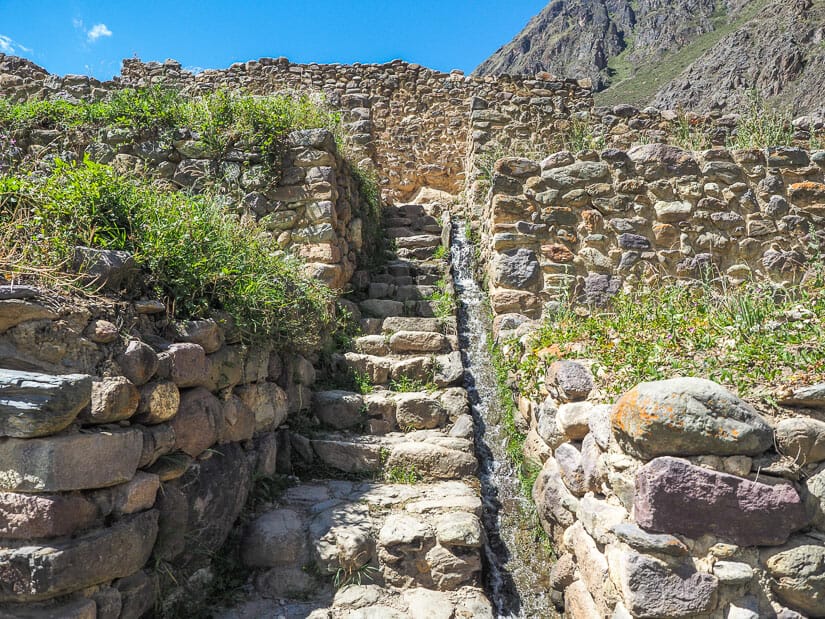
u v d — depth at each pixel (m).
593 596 2.71
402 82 10.61
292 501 3.64
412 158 10.45
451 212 8.48
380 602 3.08
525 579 3.51
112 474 2.33
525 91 10.08
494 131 8.91
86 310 2.45
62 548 2.12
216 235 3.59
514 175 5.71
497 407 4.75
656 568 2.30
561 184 5.70
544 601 3.38
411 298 5.98
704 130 8.99
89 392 2.23
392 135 10.48
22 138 5.48
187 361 2.88
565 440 3.32
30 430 2.09
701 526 2.31
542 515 3.62
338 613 2.97
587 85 9.88
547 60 76.81
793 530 2.35
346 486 3.85
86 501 2.25
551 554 3.56
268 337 3.80
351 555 3.16
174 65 10.61
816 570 2.27
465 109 10.47
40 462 2.11
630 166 5.73
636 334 3.40
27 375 2.14
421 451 4.02
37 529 2.11
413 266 6.52
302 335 4.23
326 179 5.32
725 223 5.72
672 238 5.66
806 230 5.73
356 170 6.71
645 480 2.35
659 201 5.72
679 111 9.42
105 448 2.30
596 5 78.44
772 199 5.75
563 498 3.26
